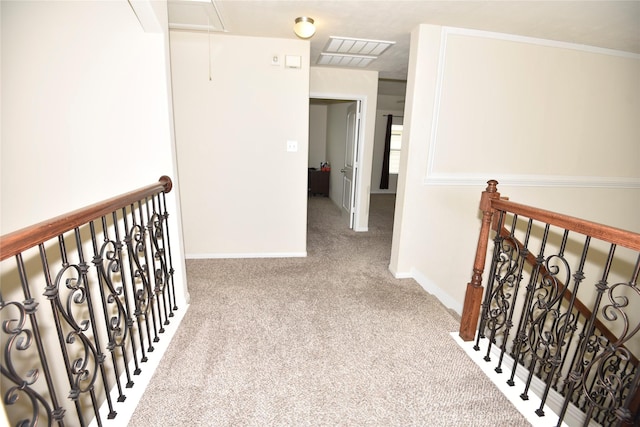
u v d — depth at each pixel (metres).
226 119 3.14
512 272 1.85
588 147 3.23
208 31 2.89
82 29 1.96
